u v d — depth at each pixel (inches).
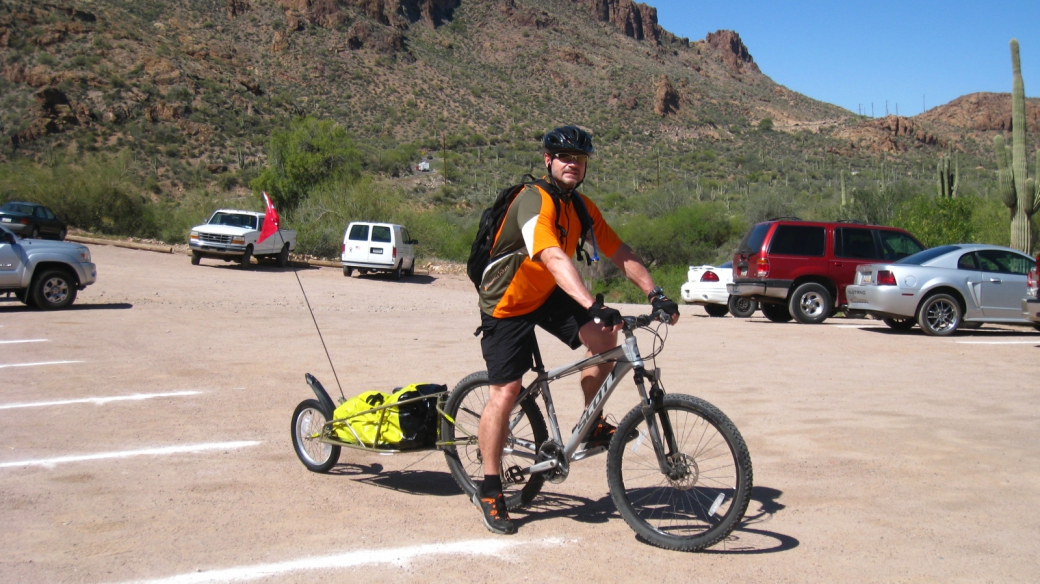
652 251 1535.4
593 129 6131.9
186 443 231.0
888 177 3875.5
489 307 161.2
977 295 495.2
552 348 436.8
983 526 168.6
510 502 175.2
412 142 4913.9
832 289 572.4
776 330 516.1
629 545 156.1
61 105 2974.9
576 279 146.1
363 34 6245.1
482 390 185.5
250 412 269.9
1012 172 745.6
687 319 619.8
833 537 161.5
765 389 312.2
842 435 242.1
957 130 6663.4
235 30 5698.8
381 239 1074.1
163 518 170.1
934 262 502.6
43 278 576.1
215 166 2979.8
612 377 158.2
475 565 146.3
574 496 186.4
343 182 1430.9
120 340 427.2
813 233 575.5
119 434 239.6
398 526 166.9
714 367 365.1
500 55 7564.0
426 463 217.6
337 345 426.6
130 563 146.1
